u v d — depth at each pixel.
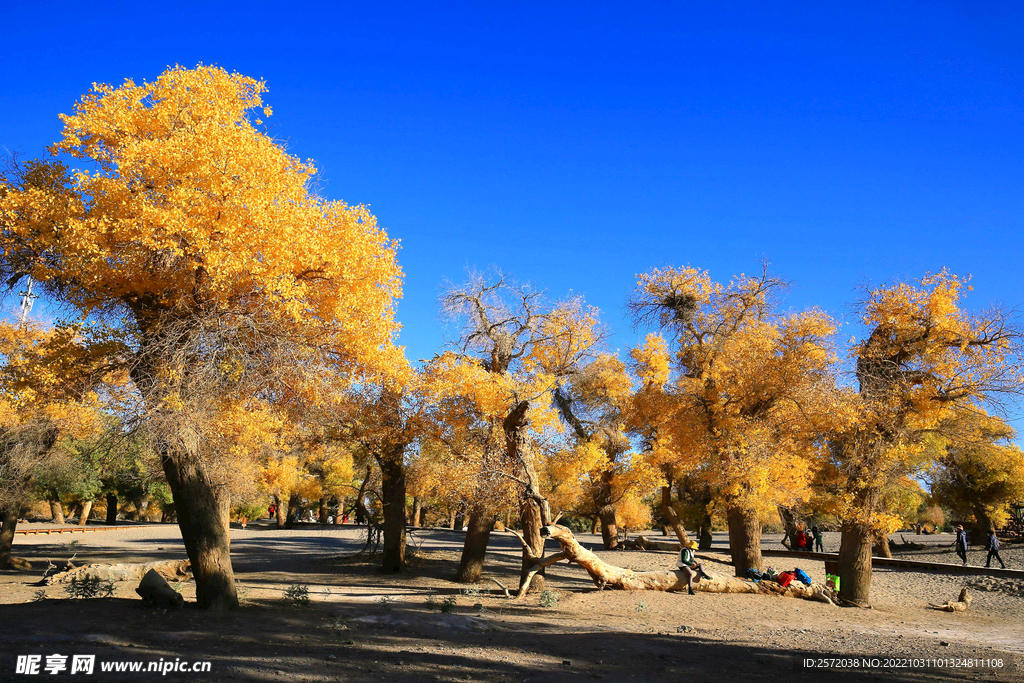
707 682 7.55
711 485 20.75
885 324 17.88
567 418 25.27
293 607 12.48
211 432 12.27
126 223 10.28
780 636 12.08
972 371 16.50
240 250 10.66
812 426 18.89
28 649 7.11
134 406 11.10
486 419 18.73
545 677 7.53
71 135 11.52
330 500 58.50
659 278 24.31
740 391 20.25
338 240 11.99
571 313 19.95
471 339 20.22
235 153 11.11
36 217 10.83
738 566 20.95
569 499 23.41
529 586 18.36
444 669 7.66
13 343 18.31
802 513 28.17
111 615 9.86
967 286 17.00
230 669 6.75
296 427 16.86
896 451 17.08
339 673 6.98
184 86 12.14
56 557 25.53
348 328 12.18
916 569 27.67
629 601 16.69
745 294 23.67
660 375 24.58
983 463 32.25
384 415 20.36
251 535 40.69
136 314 11.84
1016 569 25.44
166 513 61.31
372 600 15.39
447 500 20.69
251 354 11.74
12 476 20.78
